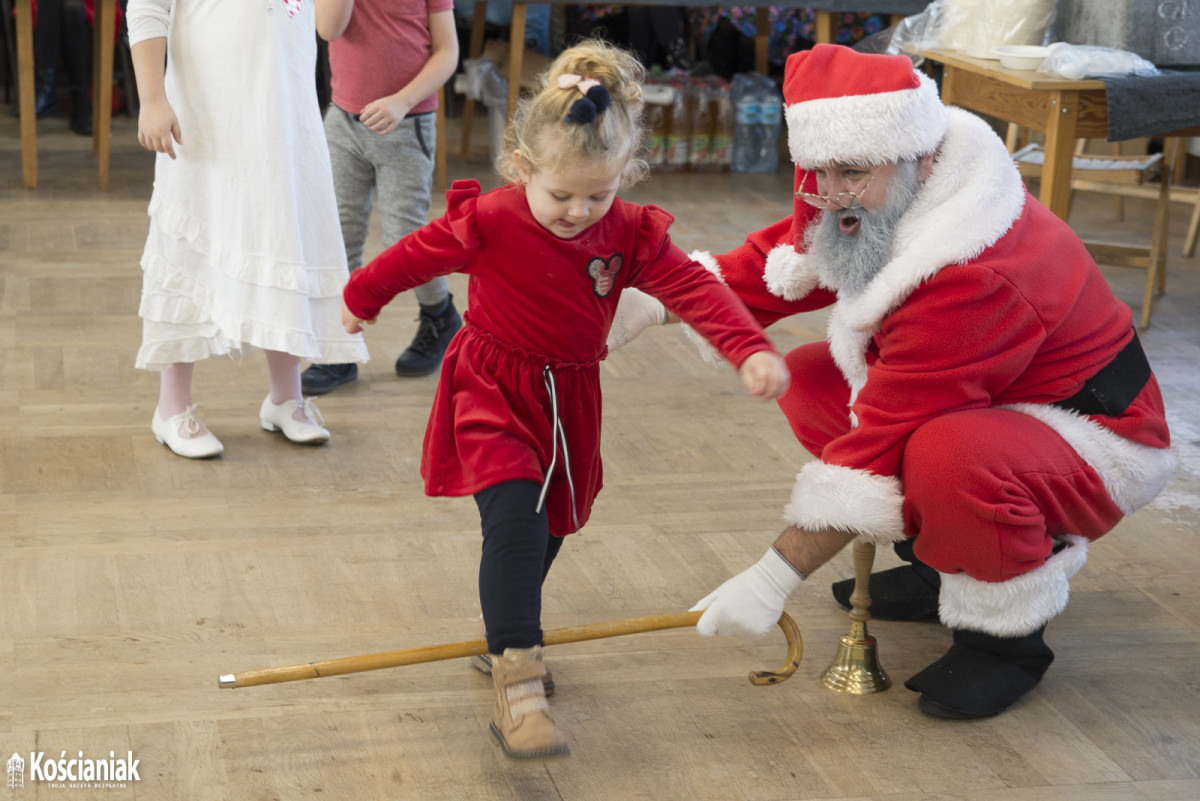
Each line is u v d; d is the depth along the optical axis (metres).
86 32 6.19
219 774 1.75
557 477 1.77
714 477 2.87
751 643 2.18
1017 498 1.80
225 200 2.67
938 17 3.93
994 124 6.22
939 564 1.89
